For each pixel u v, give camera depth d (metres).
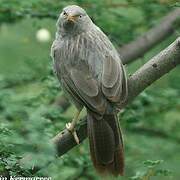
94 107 9.85
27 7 15.25
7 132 9.44
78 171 13.55
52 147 8.75
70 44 11.14
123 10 16.47
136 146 15.03
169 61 9.94
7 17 15.77
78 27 11.34
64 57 10.98
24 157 9.41
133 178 10.16
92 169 13.27
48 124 11.72
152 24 16.34
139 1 15.86
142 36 15.63
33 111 12.61
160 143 15.75
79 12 11.41
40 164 8.69
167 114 16.42
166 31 15.70
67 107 14.64
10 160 9.41
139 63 17.05
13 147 9.41
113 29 16.00
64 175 13.38
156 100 15.56
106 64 10.44
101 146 9.81
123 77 10.09
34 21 15.52
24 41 16.72
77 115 10.35
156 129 16.08
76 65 10.74
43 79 13.84
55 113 12.86
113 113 9.95
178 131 16.23
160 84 16.83
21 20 16.28
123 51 15.46
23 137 9.26
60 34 11.46
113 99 9.80
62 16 11.46
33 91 15.25
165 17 15.94
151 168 10.12
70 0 15.53
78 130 10.16
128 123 13.90
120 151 9.84
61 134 10.10
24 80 15.65
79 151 13.43
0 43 18.84
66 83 10.75
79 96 10.23
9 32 17.89
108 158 9.77
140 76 9.99
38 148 8.84
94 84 10.23
